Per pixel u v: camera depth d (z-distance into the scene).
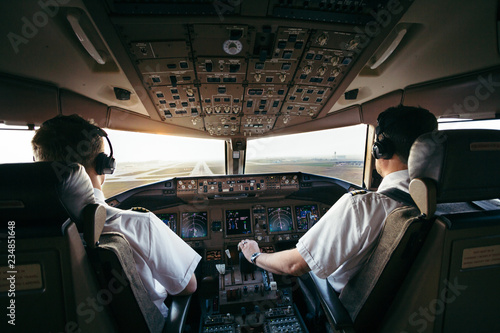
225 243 2.86
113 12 1.33
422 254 0.83
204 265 2.66
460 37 1.75
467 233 0.79
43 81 2.05
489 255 0.84
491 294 0.90
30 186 0.65
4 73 1.83
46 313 0.72
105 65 2.08
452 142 0.72
